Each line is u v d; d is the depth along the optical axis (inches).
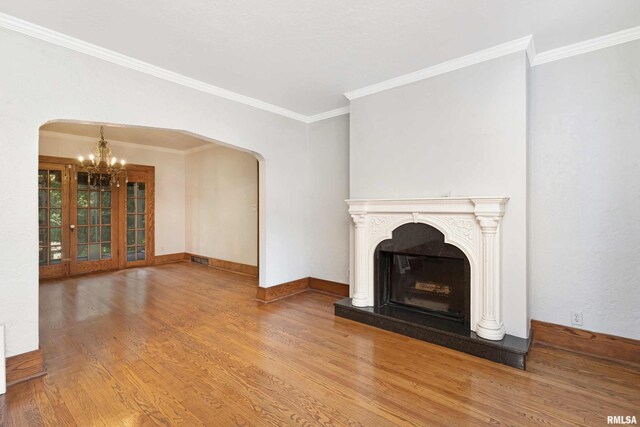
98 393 78.4
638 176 92.2
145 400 75.6
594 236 98.6
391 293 133.5
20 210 85.1
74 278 210.8
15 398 76.0
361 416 69.9
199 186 269.6
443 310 119.0
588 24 89.3
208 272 232.1
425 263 124.3
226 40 96.7
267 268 156.7
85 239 228.7
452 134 112.3
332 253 170.2
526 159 98.7
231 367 91.2
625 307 94.3
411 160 122.6
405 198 120.0
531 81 108.7
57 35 90.7
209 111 131.4
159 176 268.8
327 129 170.9
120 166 225.3
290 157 168.7
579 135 100.7
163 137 231.0
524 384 82.0
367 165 135.6
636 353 92.5
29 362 85.0
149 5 79.3
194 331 118.2
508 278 101.3
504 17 85.7
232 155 239.0
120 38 94.7
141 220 259.3
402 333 114.6
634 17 85.8
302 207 176.4
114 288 183.8
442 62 112.2
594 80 98.1
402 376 86.3
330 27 90.1
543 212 106.8
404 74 121.9
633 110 92.7
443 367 91.1
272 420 68.6
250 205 224.8
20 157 85.3
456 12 83.4
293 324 125.4
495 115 103.1
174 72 118.3
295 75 122.4
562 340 103.5
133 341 109.0
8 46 83.2
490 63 103.8
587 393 78.0
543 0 78.4
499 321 99.6
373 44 99.7
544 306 107.0
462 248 105.8
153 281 202.2
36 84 87.8
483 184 105.7
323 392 79.0
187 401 75.3
